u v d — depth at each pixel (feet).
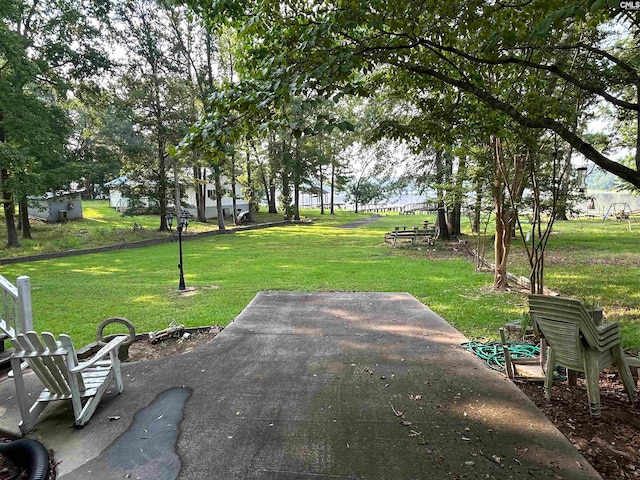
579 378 11.01
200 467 7.27
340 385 10.53
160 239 57.52
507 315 17.94
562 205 17.58
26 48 47.47
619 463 7.26
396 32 8.36
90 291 25.54
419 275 28.99
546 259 34.32
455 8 7.70
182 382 10.91
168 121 63.82
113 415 9.23
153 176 65.41
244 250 47.88
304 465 7.25
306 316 17.43
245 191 91.61
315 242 55.62
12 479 7.35
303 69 7.70
